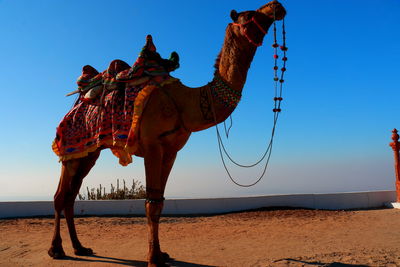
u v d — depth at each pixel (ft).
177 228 28.12
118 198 43.62
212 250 19.45
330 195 40.27
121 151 16.98
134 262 17.06
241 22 15.85
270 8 15.53
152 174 15.65
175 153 17.35
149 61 16.99
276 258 17.12
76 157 18.61
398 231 24.50
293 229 26.20
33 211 35.01
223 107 15.94
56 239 18.44
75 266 16.52
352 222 29.14
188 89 16.75
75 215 35.47
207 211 37.40
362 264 15.39
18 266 16.71
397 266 14.99
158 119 16.01
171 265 16.24
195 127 16.34
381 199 41.70
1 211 34.17
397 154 40.42
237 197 38.27
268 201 39.06
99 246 21.21
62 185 18.89
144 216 35.22
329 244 20.38
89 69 20.53
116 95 17.67
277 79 17.07
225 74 16.06
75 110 19.72
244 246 20.43
